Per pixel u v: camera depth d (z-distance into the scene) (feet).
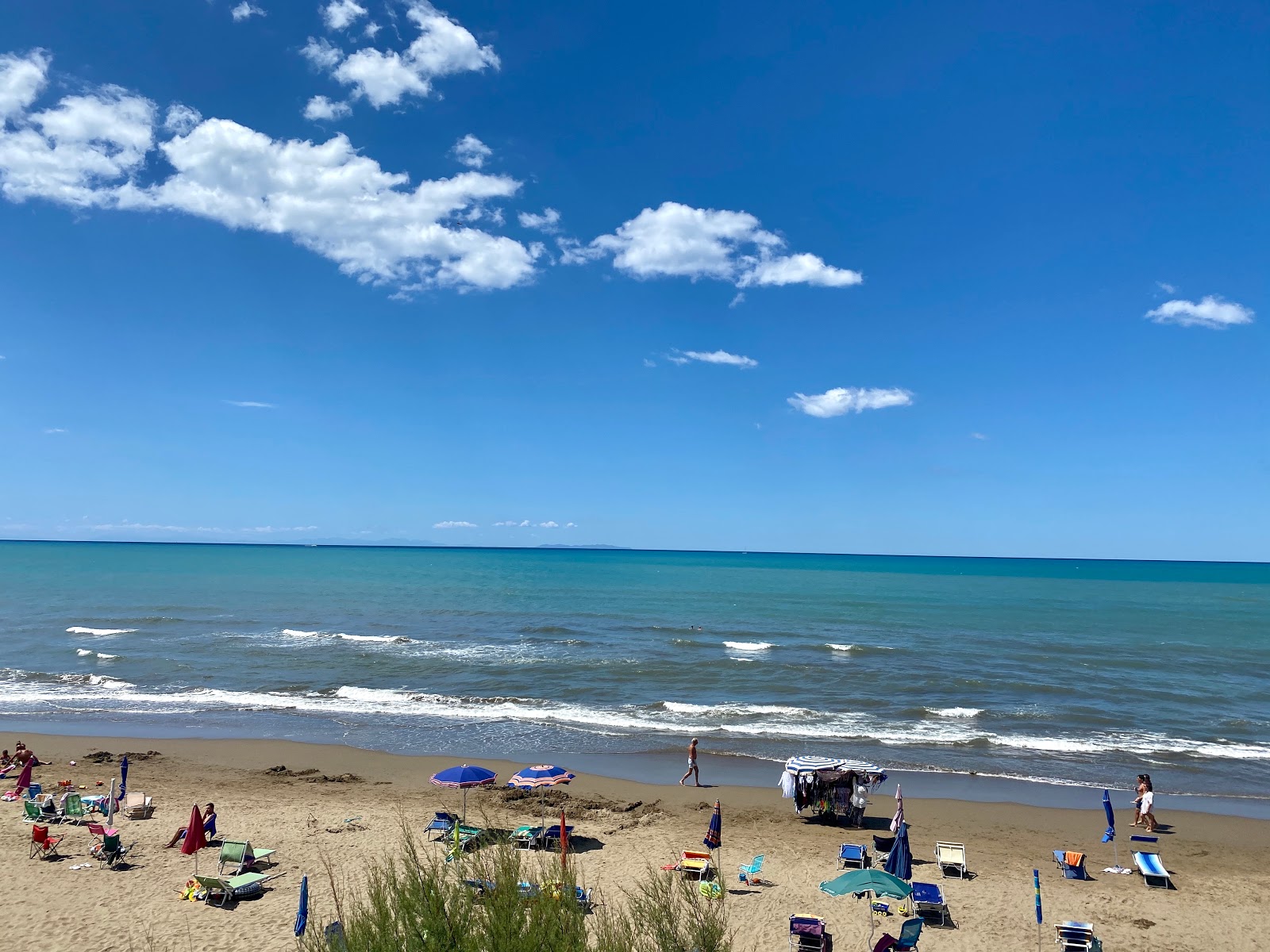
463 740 89.15
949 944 43.93
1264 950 43.91
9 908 44.68
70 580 329.11
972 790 74.95
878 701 110.83
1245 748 89.61
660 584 369.91
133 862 52.49
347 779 74.54
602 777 77.05
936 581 451.53
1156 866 53.72
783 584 388.57
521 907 25.96
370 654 142.72
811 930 42.04
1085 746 90.02
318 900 46.80
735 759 83.51
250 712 100.89
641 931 29.63
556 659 139.03
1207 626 213.05
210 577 365.81
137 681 118.42
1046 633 191.62
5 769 73.82
